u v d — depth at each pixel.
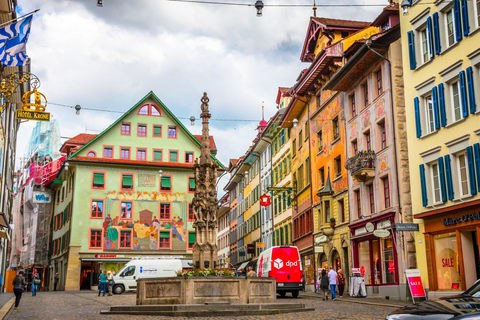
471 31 23.05
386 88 29.89
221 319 17.34
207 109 26.64
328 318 16.55
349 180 34.47
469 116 22.92
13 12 25.19
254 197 65.44
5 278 52.75
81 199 54.97
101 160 56.00
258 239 62.56
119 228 55.19
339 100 36.84
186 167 58.19
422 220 25.94
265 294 21.23
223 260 86.56
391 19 32.62
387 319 7.08
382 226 29.72
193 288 19.88
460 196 23.56
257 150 62.72
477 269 23.00
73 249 53.62
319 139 41.12
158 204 56.94
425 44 26.66
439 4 25.20
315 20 40.12
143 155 58.22
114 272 54.22
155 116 59.62
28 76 21.84
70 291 50.62
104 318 18.17
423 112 26.30
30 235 70.69
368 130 32.12
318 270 38.78
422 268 25.86
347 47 36.75
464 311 6.57
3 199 37.88
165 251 55.81
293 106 45.16
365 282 32.06
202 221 25.47
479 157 22.08
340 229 35.84
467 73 23.02
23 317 18.70
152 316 18.55
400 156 28.22
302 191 44.62
